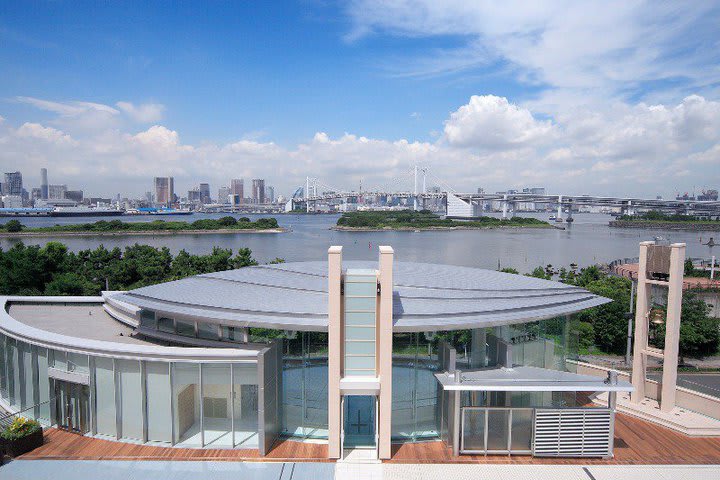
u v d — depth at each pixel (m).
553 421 22.41
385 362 21.84
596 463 22.16
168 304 26.38
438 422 24.77
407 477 20.75
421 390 24.62
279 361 24.06
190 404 23.59
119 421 23.28
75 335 28.59
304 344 24.31
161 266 73.44
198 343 25.81
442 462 22.02
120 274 69.94
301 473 20.89
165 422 22.89
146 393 22.97
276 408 23.78
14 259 61.69
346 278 22.61
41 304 37.16
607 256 146.88
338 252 21.73
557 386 21.95
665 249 27.50
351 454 22.56
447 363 23.80
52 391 24.72
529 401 24.25
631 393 28.98
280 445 23.23
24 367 26.27
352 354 22.89
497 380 22.47
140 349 22.83
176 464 21.36
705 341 44.75
